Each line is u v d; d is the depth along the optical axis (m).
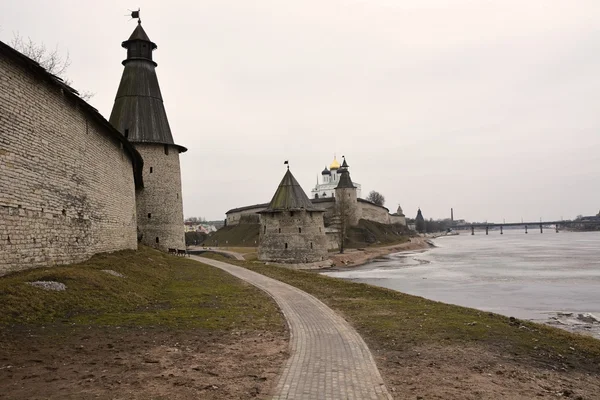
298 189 46.16
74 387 5.82
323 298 15.07
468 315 11.78
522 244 96.06
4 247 11.02
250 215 95.38
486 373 7.00
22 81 12.19
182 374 6.55
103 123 18.16
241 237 88.06
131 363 6.94
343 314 12.03
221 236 93.69
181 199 38.53
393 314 11.92
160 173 36.69
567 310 20.20
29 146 12.43
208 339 8.70
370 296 15.63
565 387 6.65
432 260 55.09
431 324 10.42
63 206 14.61
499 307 21.02
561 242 101.75
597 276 33.91
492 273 37.66
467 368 7.21
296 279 20.70
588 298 23.67
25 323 8.62
